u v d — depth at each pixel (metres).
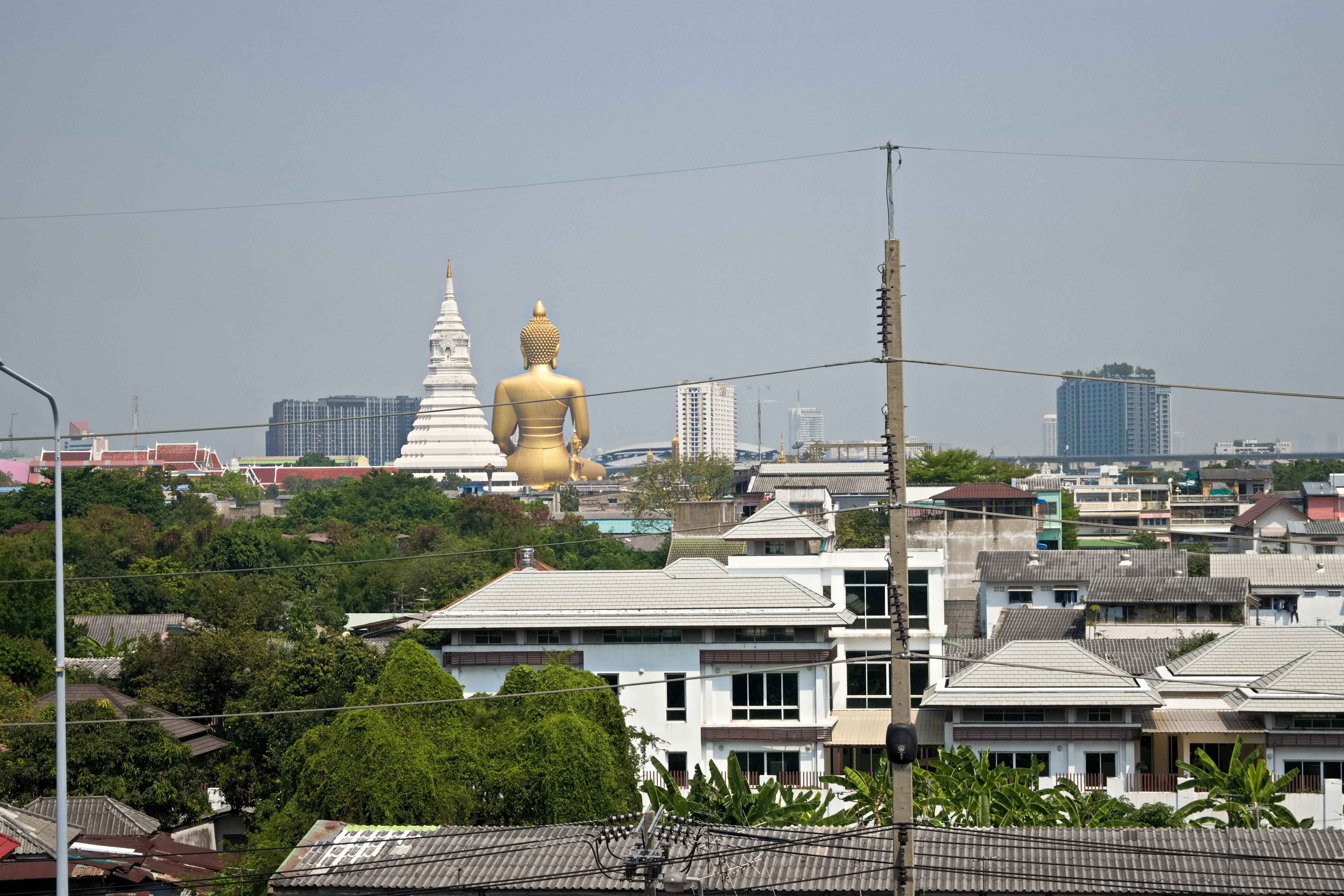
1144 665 79.62
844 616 72.12
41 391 35.16
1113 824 52.12
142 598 137.50
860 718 76.50
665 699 71.81
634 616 72.19
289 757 55.06
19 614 98.12
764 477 142.12
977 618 115.88
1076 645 67.62
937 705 64.88
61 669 34.56
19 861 45.97
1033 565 108.00
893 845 41.31
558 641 72.81
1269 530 160.62
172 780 64.88
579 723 52.22
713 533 116.06
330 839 43.50
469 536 185.12
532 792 50.72
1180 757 65.06
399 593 146.12
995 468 178.25
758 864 40.31
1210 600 94.19
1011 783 53.62
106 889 45.72
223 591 102.25
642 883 39.09
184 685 80.62
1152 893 37.41
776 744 70.69
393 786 49.31
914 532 129.38
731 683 71.94
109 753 63.25
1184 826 53.19
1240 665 70.06
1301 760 63.38
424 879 40.12
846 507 136.25
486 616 72.81
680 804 51.09
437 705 55.97
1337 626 90.38
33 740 63.06
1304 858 39.00
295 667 73.88
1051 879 38.53
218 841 69.00
